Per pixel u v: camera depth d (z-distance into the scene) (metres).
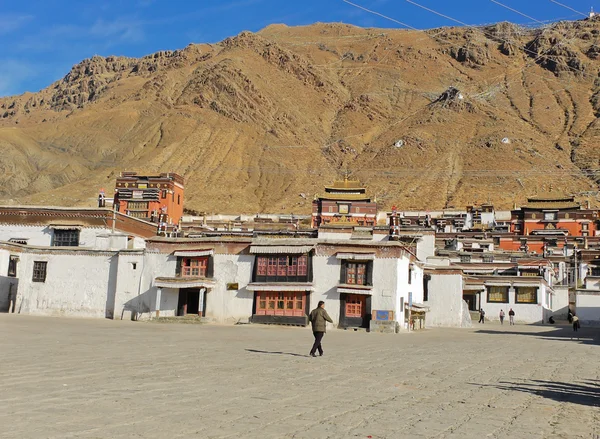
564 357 26.91
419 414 13.25
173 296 47.59
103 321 45.38
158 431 10.95
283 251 46.28
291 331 40.72
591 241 108.12
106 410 12.43
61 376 16.48
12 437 10.19
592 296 69.88
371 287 44.84
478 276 71.38
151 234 70.50
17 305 50.78
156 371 18.02
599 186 192.00
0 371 17.03
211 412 12.62
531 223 124.00
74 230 61.91
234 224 121.38
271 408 13.24
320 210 122.50
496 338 40.50
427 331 48.50
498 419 13.09
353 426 11.90
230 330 39.84
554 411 14.17
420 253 62.75
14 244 50.97
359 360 23.05
